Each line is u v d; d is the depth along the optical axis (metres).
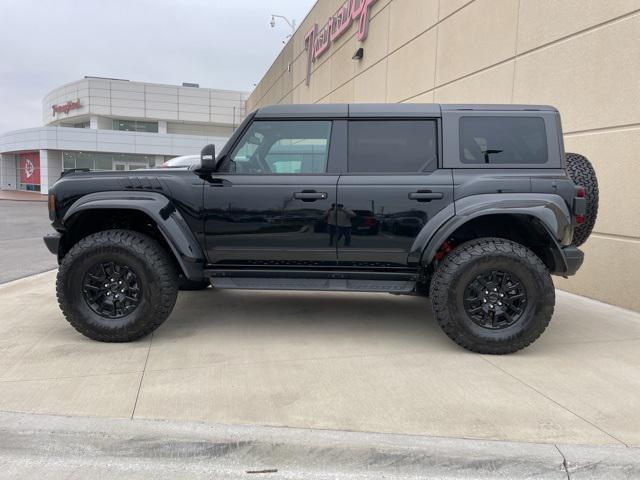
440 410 2.91
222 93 43.97
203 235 4.06
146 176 4.07
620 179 5.34
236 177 4.06
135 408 2.85
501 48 7.22
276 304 5.42
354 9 13.18
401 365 3.64
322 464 2.48
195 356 3.75
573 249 3.90
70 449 2.55
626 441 2.60
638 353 3.96
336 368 3.56
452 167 3.98
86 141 36.72
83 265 3.88
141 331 3.96
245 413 2.82
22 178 44.19
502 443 2.54
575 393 3.18
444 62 8.81
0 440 2.56
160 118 42.91
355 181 3.98
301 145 4.13
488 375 3.47
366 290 4.04
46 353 3.75
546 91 6.34
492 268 3.76
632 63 5.15
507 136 4.00
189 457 2.53
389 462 2.46
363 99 12.85
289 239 4.03
